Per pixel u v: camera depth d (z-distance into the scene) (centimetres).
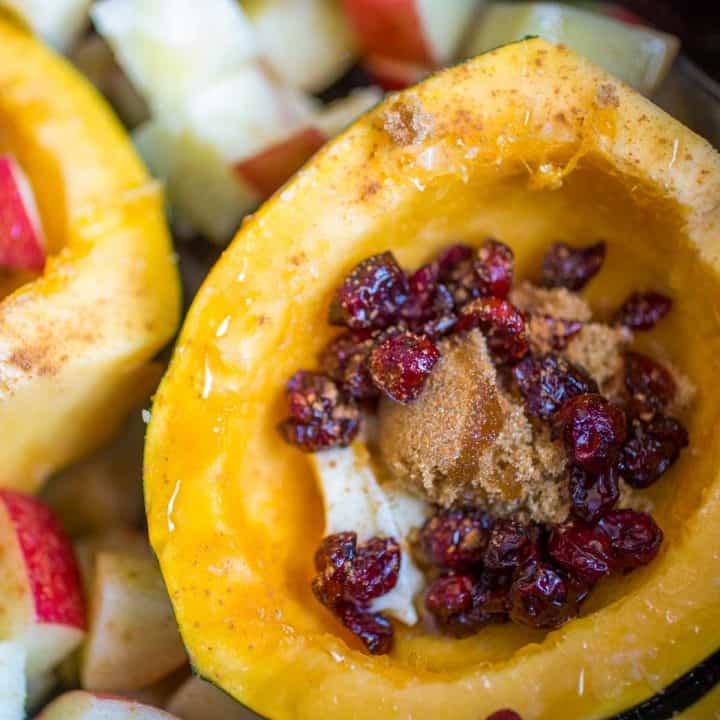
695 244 33
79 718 36
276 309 33
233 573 33
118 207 36
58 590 38
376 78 42
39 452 38
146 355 36
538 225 35
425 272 35
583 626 32
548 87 33
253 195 40
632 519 33
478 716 32
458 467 33
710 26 41
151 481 33
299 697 32
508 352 34
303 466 35
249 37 40
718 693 33
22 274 38
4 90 37
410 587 35
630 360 35
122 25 39
